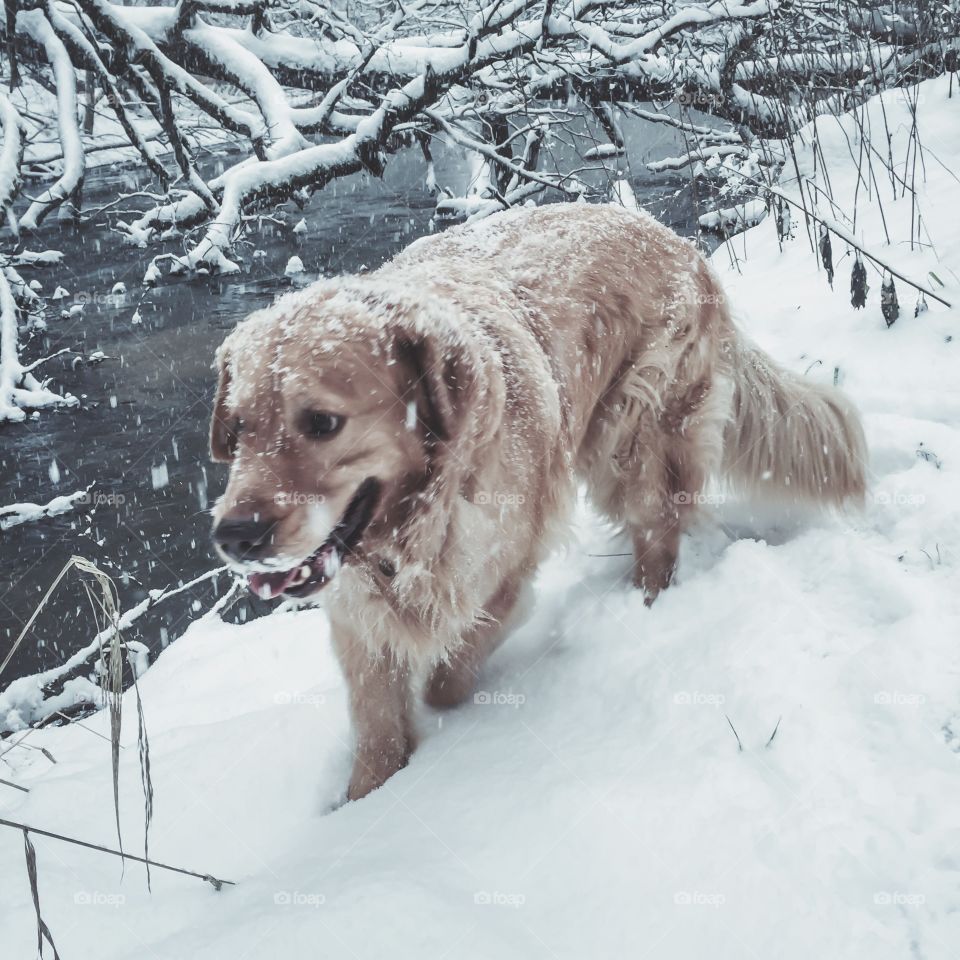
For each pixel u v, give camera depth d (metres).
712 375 3.75
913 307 4.69
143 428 7.34
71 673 4.97
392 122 8.05
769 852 2.12
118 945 2.21
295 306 2.66
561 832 2.28
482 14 7.52
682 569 3.65
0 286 7.90
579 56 9.68
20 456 7.05
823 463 3.62
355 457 2.57
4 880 2.45
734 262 6.40
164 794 2.94
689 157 8.35
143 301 9.70
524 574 3.19
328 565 2.59
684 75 8.92
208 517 6.28
